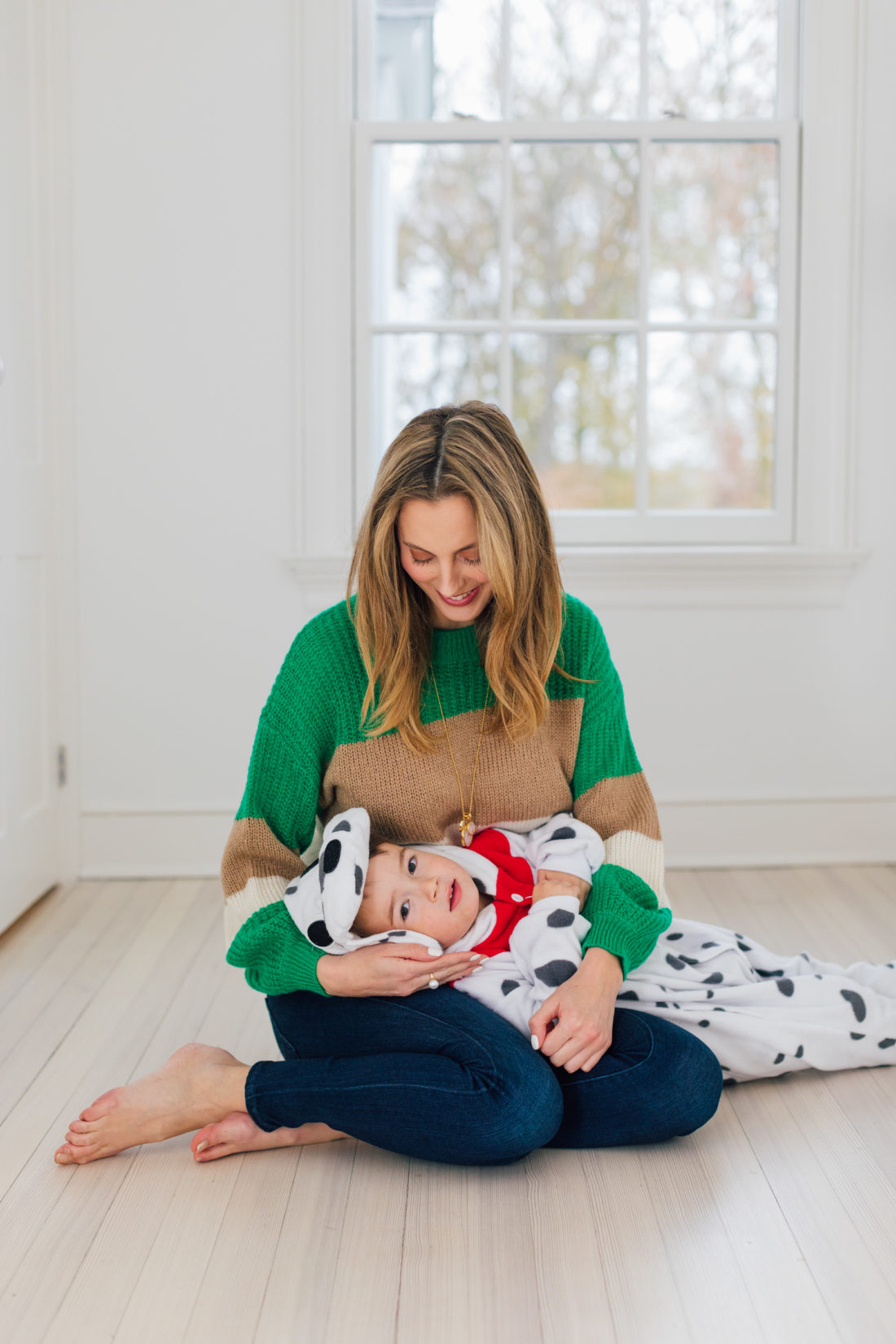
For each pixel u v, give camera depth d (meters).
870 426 2.64
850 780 2.72
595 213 2.69
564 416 2.75
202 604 2.63
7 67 2.35
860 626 2.68
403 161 2.67
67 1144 1.45
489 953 1.47
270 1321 1.15
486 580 1.37
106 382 2.58
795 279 2.68
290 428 2.60
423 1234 1.29
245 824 1.50
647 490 2.74
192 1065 1.49
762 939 2.21
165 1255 1.26
